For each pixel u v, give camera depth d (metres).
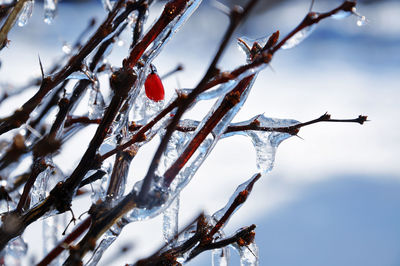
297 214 1.03
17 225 0.38
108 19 0.39
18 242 0.41
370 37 2.64
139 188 0.36
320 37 2.63
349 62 2.29
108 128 0.37
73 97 0.41
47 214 0.38
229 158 1.29
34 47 1.48
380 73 2.20
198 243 0.39
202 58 2.05
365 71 2.21
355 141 1.53
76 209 0.58
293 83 2.03
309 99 1.86
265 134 0.40
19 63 1.26
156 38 0.38
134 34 0.41
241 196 0.39
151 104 0.41
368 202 1.08
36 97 0.39
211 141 0.37
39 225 0.52
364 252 0.89
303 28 0.35
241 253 0.40
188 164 0.37
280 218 1.01
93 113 0.42
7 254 0.41
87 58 0.43
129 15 0.42
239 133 0.40
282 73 2.15
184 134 0.40
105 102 0.42
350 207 1.07
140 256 0.39
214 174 1.18
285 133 0.40
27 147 0.39
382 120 1.71
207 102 1.39
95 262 0.39
